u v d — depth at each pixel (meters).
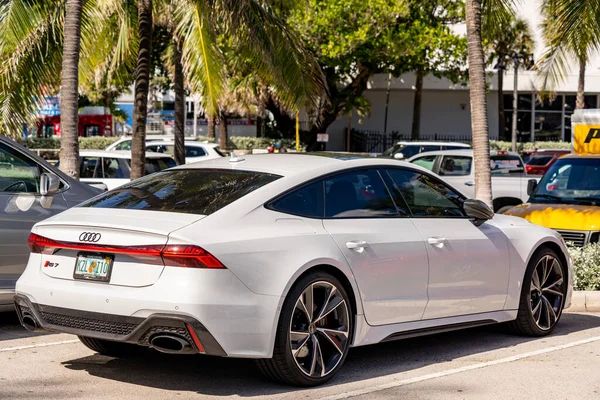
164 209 7.13
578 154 16.25
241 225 6.92
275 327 6.84
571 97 59.91
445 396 7.04
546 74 20.23
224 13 17.05
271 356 6.86
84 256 6.99
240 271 6.67
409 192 8.45
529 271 9.42
